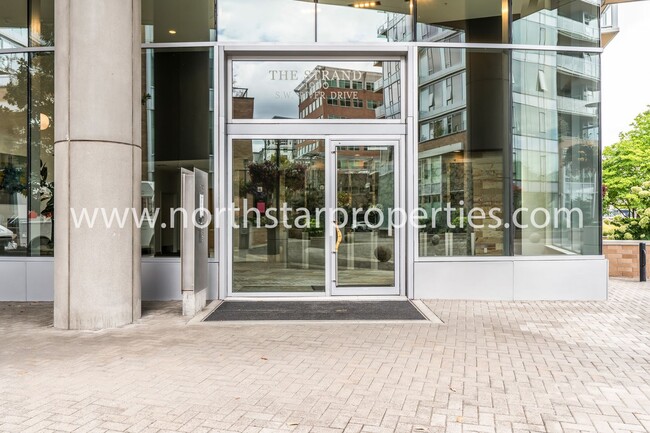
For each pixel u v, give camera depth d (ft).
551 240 30.17
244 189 30.48
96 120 22.30
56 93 22.74
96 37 22.31
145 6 30.68
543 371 16.46
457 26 30.48
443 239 29.94
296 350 18.86
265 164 30.55
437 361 17.51
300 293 30.19
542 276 29.48
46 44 31.81
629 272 41.96
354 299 29.32
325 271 30.27
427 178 30.09
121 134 22.95
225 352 18.60
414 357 17.95
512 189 30.19
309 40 30.63
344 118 30.83
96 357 17.99
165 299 29.68
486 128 30.35
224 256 29.78
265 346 19.43
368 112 30.89
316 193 30.50
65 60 22.43
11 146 31.83
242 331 21.83
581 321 23.80
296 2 30.68
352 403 13.73
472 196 30.14
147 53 30.60
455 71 30.45
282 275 30.30
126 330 22.09
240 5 30.60
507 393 14.49
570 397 14.21
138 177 24.04
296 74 30.91
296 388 14.85
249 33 30.63
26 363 17.30
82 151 22.29
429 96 30.25
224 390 14.67
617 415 13.00
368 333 21.45
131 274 23.50
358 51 30.45
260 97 30.86
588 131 30.48
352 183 30.53
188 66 30.48
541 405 13.64
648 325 22.98
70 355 18.28
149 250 30.35
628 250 42.04
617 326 22.80
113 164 22.67
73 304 22.38
